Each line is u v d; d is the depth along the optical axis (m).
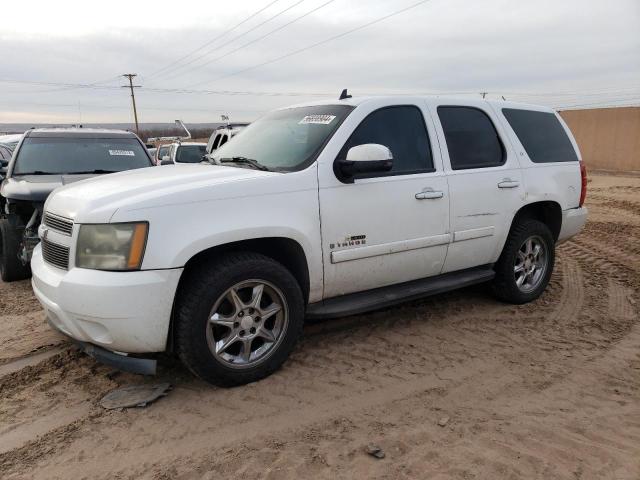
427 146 4.25
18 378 3.55
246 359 3.41
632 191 16.34
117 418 3.06
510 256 4.85
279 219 3.38
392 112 4.12
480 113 4.75
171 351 3.29
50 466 2.65
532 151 5.05
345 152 3.75
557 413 3.17
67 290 3.05
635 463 2.69
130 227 2.98
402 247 4.01
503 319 4.71
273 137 4.18
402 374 3.64
